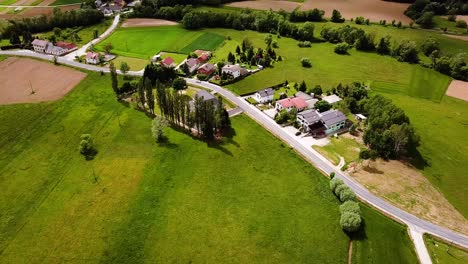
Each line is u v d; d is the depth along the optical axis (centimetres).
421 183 11119
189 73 17550
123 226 9425
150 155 11956
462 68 18038
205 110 12362
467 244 9175
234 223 9569
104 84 16438
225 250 8862
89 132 13050
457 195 10744
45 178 10975
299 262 8612
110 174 11144
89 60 18550
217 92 16000
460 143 13038
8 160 11688
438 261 8750
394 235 9369
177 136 12925
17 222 9512
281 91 16300
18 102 14825
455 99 16238
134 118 13875
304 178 11125
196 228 9412
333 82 17225
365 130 12988
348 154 12256
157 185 10744
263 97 15075
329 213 9906
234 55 19800
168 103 13262
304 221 9656
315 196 10469
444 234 9431
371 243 9119
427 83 17575
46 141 12581
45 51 19775
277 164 11681
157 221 9581
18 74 17325
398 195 10606
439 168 11788
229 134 13062
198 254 8756
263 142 12694
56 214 9750
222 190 10612
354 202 9850
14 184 10725
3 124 13388
